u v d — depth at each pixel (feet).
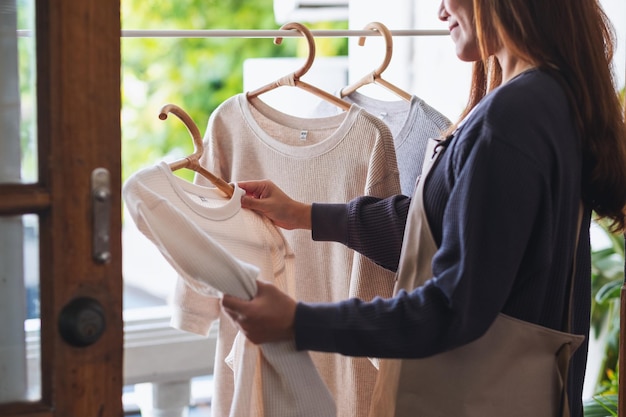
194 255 4.23
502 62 4.70
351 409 5.70
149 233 4.43
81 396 3.70
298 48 21.02
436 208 4.41
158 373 7.63
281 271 5.28
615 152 4.54
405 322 4.01
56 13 3.55
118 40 3.67
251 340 4.20
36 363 3.76
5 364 3.77
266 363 4.39
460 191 4.07
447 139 4.56
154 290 18.56
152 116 21.65
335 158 5.58
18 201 3.55
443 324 4.01
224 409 5.61
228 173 5.96
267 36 5.67
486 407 4.35
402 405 4.49
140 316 7.73
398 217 5.12
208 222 4.87
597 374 8.80
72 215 3.64
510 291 4.33
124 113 21.58
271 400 4.37
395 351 4.03
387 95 9.84
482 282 4.01
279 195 5.36
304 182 5.67
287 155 5.69
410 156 6.14
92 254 3.68
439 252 4.14
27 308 3.74
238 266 4.18
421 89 10.32
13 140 3.69
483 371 4.35
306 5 10.36
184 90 21.71
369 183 5.41
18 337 3.76
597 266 8.52
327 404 4.40
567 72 4.43
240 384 4.48
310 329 4.06
